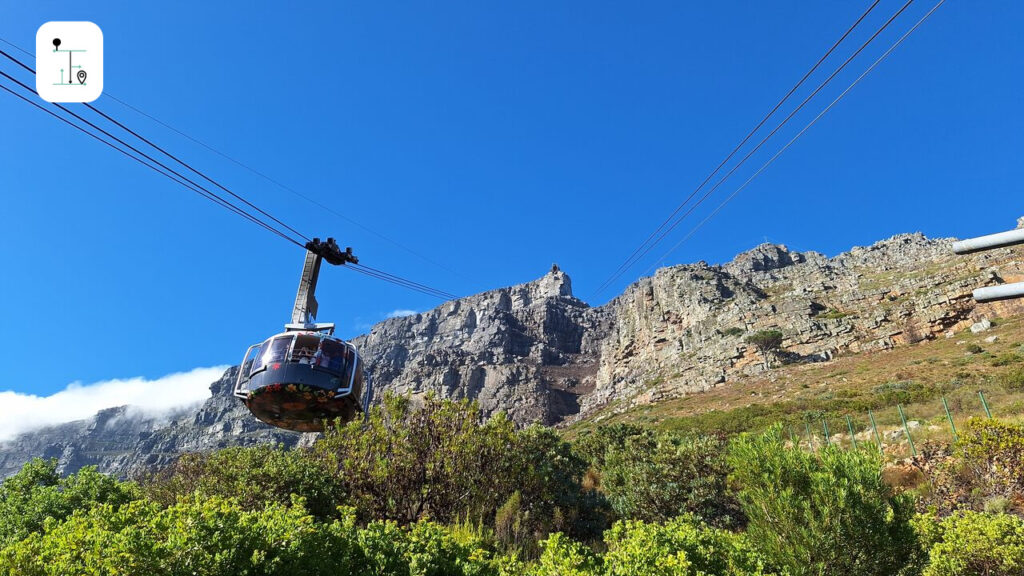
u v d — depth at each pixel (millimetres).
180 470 23562
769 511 9359
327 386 12680
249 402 13156
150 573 5430
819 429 34844
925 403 35562
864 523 8641
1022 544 9258
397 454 16625
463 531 13352
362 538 7934
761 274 150875
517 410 152000
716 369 96625
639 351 142875
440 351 192500
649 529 8680
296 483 15492
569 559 7559
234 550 5883
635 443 26984
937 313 77125
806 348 89500
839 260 148625
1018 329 63531
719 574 7863
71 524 6422
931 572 9742
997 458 14578
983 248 4508
